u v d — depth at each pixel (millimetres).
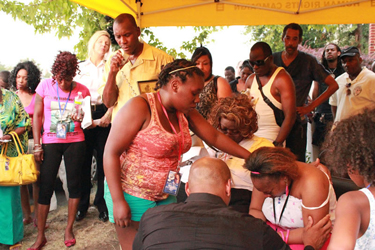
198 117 2393
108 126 4414
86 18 6816
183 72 1975
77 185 3760
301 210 2199
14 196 3619
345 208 1499
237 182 2549
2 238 3600
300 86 4445
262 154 2102
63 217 4477
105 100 3266
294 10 4789
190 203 1645
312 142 5738
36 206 4129
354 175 1583
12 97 3605
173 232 1540
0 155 3438
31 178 3475
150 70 3258
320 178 2146
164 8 4824
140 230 1666
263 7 4766
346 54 4785
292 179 2162
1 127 3479
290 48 4363
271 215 2338
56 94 3689
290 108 3414
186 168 2863
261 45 3402
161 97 2084
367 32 11945
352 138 1497
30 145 5406
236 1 4809
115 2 4398
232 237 1491
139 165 2104
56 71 3650
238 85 5902
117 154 2072
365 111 1557
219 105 2600
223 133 2578
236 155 2439
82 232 4051
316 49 11453
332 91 4246
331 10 4727
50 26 7215
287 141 3965
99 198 4426
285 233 2264
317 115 5727
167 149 2078
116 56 3018
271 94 3477
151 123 2045
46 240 3750
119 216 2057
